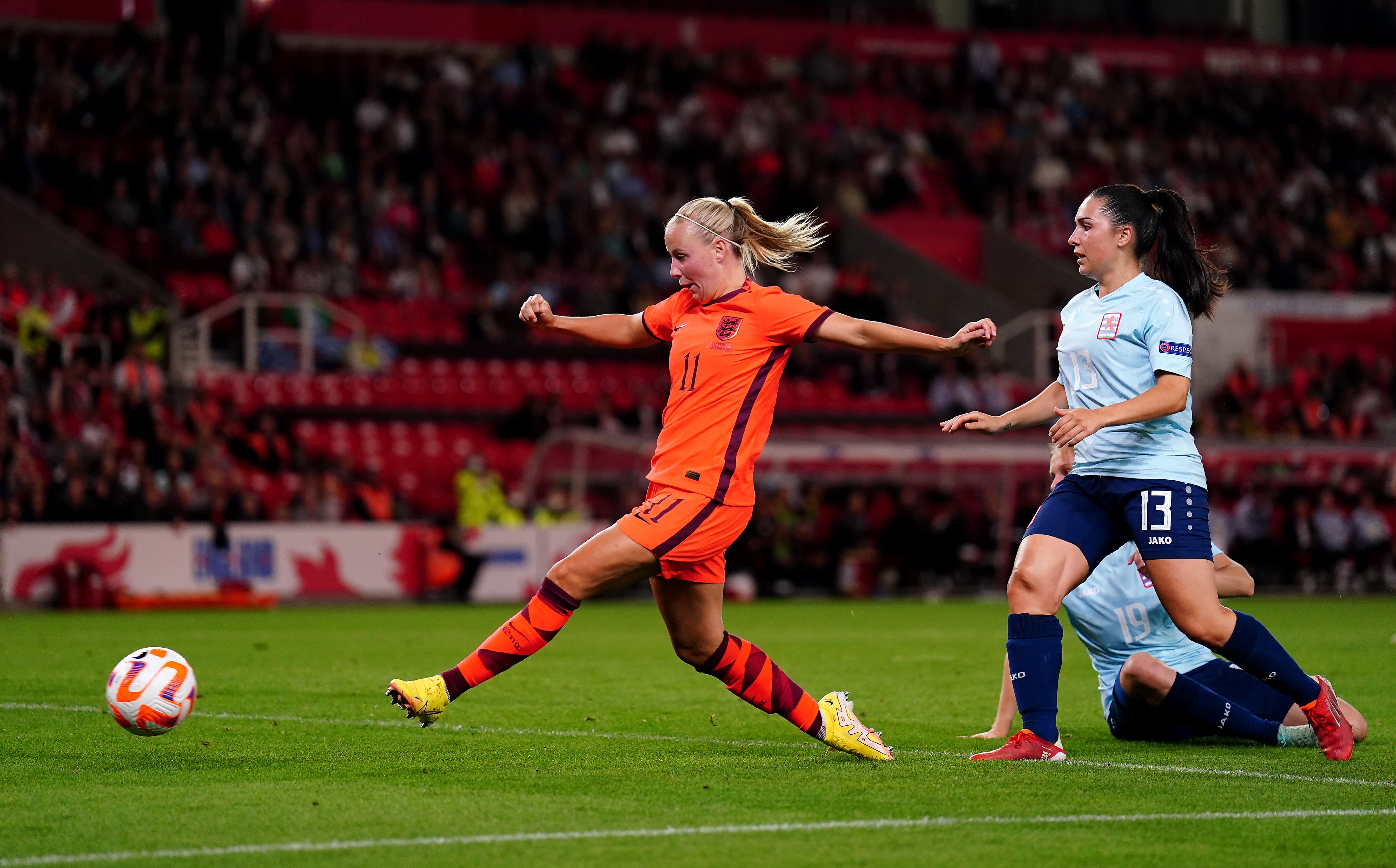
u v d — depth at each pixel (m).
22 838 15.27
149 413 70.12
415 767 20.05
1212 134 126.38
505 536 72.50
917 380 97.31
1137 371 20.25
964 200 117.94
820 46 122.31
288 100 99.56
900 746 22.44
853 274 101.69
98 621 55.78
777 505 78.94
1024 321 101.38
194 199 90.06
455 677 19.33
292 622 55.28
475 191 101.19
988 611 64.69
